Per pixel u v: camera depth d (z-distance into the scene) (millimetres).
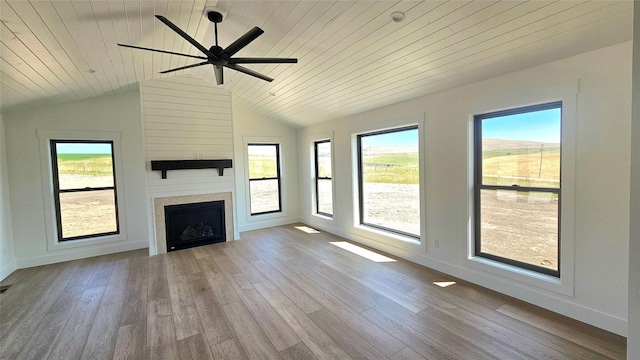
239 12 2672
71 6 2008
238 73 4371
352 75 3473
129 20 2426
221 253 4559
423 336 2320
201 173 5004
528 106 2744
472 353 2104
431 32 2402
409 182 4148
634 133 1025
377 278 3467
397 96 3783
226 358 2127
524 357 2045
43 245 4234
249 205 6090
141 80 4395
